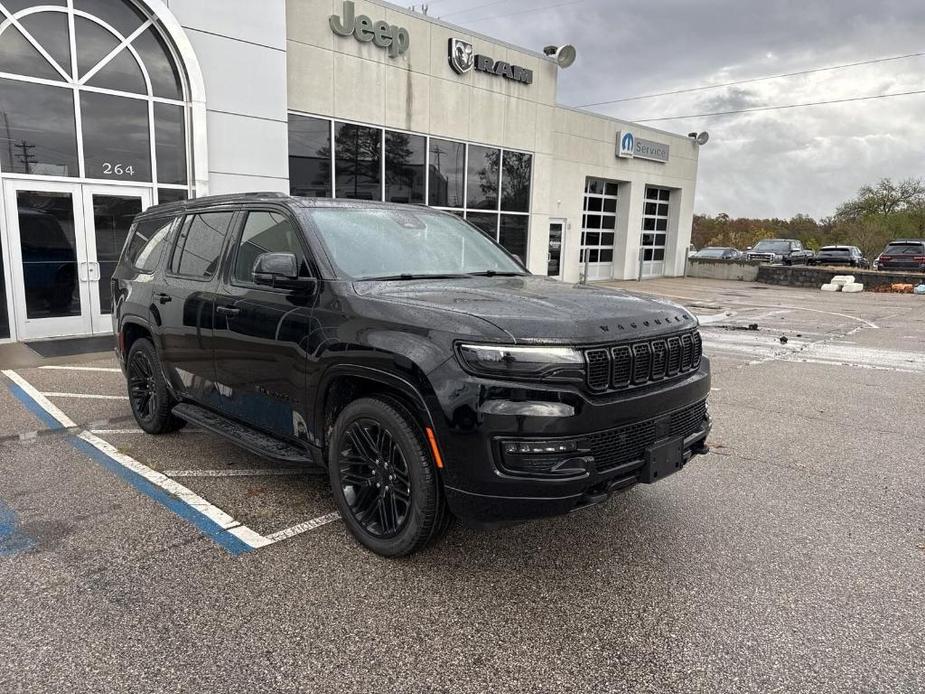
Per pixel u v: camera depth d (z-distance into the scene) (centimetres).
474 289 364
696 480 468
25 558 336
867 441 572
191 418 466
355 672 251
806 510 416
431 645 269
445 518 321
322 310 355
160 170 1084
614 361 307
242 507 404
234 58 1134
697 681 250
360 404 336
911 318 1556
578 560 345
